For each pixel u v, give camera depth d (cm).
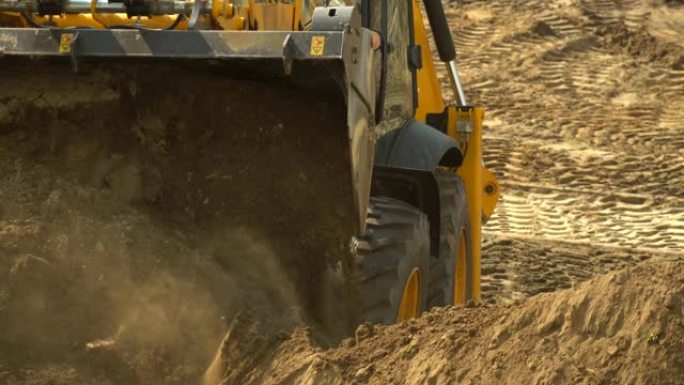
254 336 1296
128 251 1350
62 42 1399
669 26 5997
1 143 1484
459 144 2097
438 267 1805
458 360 1135
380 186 1772
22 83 1488
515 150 4266
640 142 4469
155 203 1485
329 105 1470
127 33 1386
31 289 1288
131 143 1496
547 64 5356
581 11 6050
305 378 1195
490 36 5666
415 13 2105
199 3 1448
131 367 1279
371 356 1200
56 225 1353
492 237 3164
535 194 3788
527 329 1133
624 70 5328
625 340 1076
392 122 1791
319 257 1508
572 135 4522
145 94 1488
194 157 1496
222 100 1488
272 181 1490
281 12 1534
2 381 1225
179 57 1367
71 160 1484
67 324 1288
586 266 2931
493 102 4891
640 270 1136
